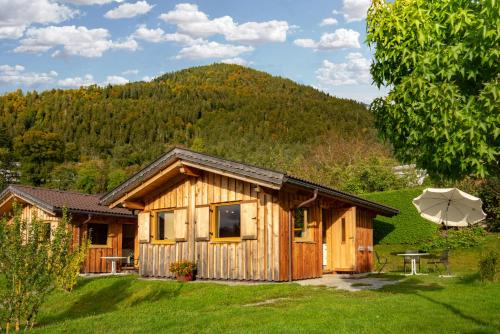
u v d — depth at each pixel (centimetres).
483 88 653
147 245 1766
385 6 754
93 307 1409
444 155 663
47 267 1052
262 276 1445
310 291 1260
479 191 2341
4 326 1039
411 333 756
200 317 942
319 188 1516
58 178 5069
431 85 664
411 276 1573
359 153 4134
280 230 1434
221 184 1576
